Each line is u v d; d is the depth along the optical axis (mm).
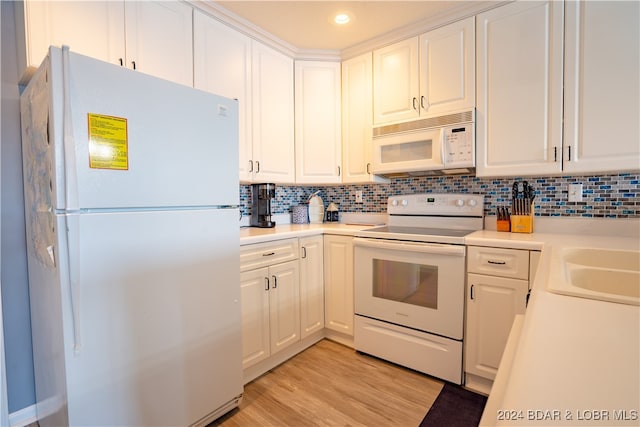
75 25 1390
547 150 1757
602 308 635
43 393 1371
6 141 1474
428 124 2098
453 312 1793
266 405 1654
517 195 2035
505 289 1649
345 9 1975
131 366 1163
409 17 2070
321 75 2555
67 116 988
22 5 1363
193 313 1364
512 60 1840
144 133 1181
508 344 682
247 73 2158
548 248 1328
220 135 1458
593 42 1615
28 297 1546
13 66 1471
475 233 1954
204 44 1902
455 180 2326
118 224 1115
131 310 1157
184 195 1315
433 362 1871
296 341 2141
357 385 1831
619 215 1778
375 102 2391
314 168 2561
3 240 1480
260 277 1879
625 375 397
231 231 1517
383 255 2037
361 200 2816
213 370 1454
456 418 1551
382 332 2066
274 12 1996
